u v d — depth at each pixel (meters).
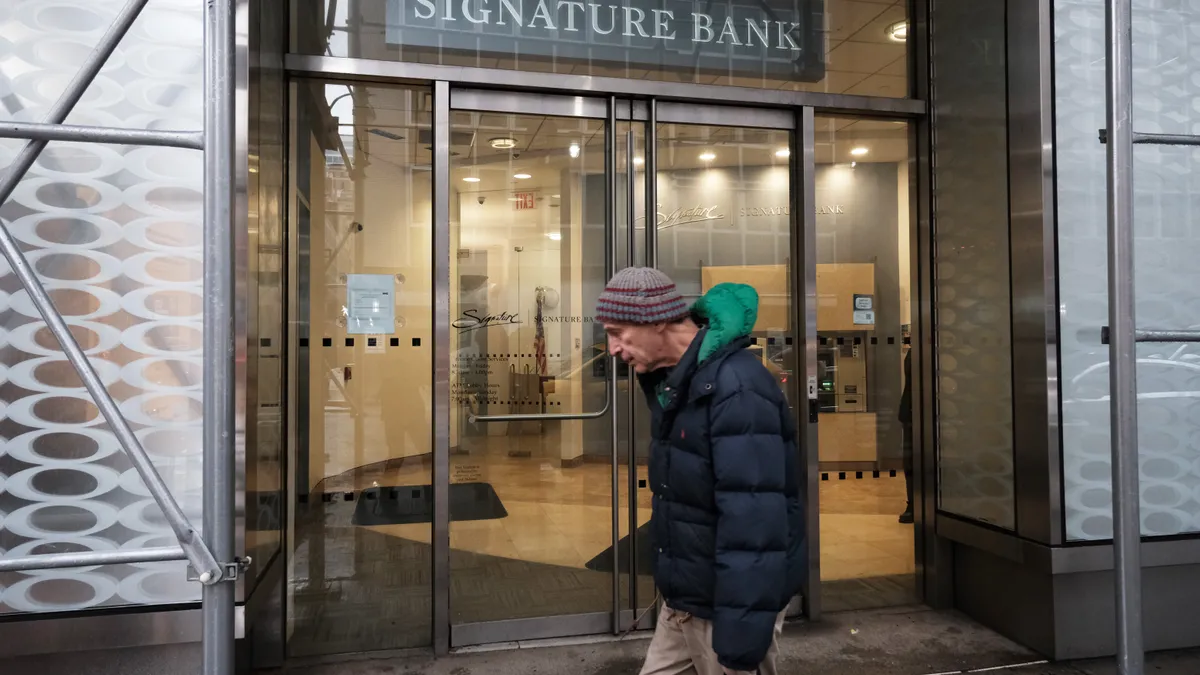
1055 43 3.29
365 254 3.46
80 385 2.57
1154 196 3.42
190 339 2.64
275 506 3.21
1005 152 3.47
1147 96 3.45
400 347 3.49
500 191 3.57
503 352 3.57
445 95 3.44
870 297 3.96
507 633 3.49
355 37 3.38
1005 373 3.47
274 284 3.17
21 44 2.56
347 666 3.26
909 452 3.98
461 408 3.52
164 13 2.65
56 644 2.53
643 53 3.69
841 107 3.88
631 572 3.62
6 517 2.53
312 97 3.41
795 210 3.87
